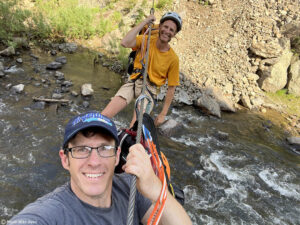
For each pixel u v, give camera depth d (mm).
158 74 3227
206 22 10172
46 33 9672
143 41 3037
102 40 10359
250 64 8938
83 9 10508
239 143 6195
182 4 10820
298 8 9484
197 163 5238
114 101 3180
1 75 6750
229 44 9289
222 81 8516
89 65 8758
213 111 7273
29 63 7934
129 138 1638
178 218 1159
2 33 8539
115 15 11086
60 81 7266
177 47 9648
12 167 4184
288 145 6473
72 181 1188
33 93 6379
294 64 8859
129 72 3314
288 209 4379
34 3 11375
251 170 5266
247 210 4250
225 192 4590
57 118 5652
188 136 6148
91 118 1186
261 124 7254
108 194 1223
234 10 10133
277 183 4988
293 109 8234
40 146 4750
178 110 7305
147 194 1094
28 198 3705
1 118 5238
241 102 8227
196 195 4422
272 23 9344
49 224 1023
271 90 8750
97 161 1158
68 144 1190
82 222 1108
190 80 8430
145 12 10406
